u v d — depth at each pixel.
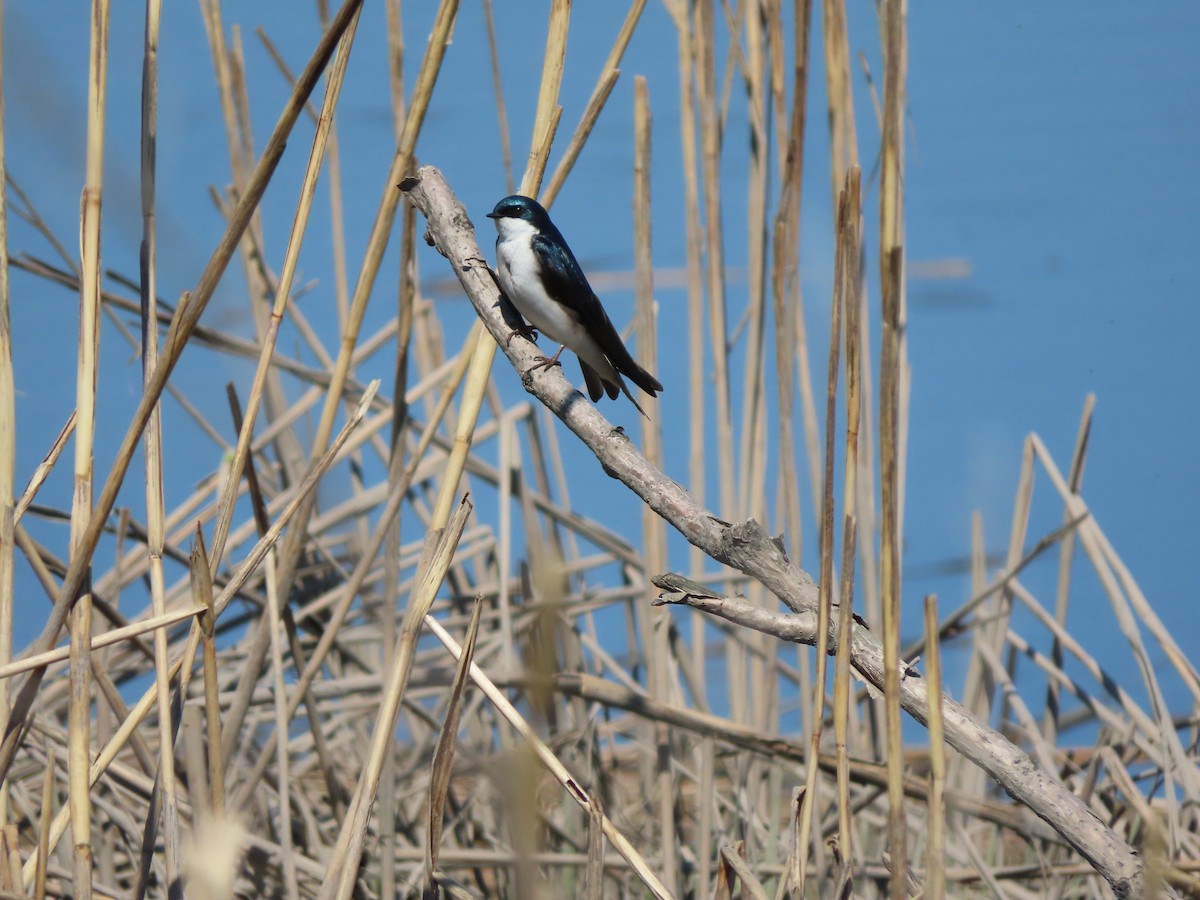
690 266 10.27
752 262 9.94
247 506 12.58
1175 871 5.53
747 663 11.14
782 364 9.47
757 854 9.91
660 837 10.27
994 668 10.65
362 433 11.12
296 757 11.42
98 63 5.95
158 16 6.40
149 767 8.84
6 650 6.08
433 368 12.34
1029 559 10.70
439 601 11.59
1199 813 9.44
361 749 11.07
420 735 11.02
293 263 6.43
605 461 6.16
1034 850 10.16
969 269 21.83
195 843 6.03
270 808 10.30
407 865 9.61
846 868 5.20
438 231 7.23
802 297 10.05
